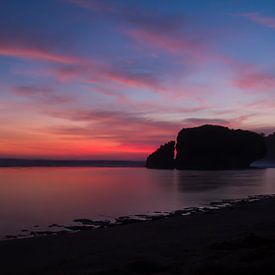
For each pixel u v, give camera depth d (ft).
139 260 49.39
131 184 340.18
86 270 49.29
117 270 45.34
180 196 223.51
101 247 70.64
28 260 64.03
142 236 81.51
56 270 52.95
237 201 190.29
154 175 522.06
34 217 142.41
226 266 40.52
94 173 645.10
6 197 225.35
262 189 270.46
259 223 84.53
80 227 116.88
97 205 181.57
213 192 249.14
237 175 493.77
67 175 561.84
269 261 40.01
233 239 60.80
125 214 149.59
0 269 58.39
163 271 43.88
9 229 115.14
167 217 130.52
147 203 188.55
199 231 81.10
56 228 116.57
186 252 54.75
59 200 207.31
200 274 40.45
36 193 253.65
